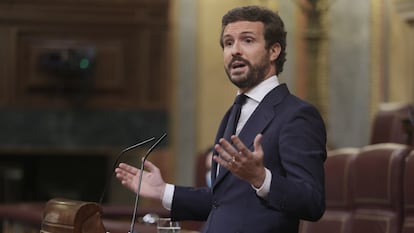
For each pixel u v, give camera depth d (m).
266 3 22.05
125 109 22.08
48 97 21.88
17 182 22.75
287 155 6.68
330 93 21.97
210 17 22.25
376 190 10.96
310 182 6.55
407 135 13.62
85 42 21.86
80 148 22.00
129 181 7.35
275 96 7.04
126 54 22.05
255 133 6.92
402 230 10.52
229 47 7.10
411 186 10.47
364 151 11.43
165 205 7.44
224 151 6.30
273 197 6.39
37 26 21.75
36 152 22.34
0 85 21.73
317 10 19.86
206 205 7.45
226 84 22.22
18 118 21.78
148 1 22.03
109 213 15.45
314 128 6.82
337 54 22.02
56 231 7.10
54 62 21.56
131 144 22.09
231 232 6.82
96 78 21.92
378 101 21.81
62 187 23.06
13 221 15.87
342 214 11.53
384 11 21.77
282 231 6.79
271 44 7.06
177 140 22.23
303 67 21.84
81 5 21.83
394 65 21.53
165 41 22.22
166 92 22.25
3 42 21.70
